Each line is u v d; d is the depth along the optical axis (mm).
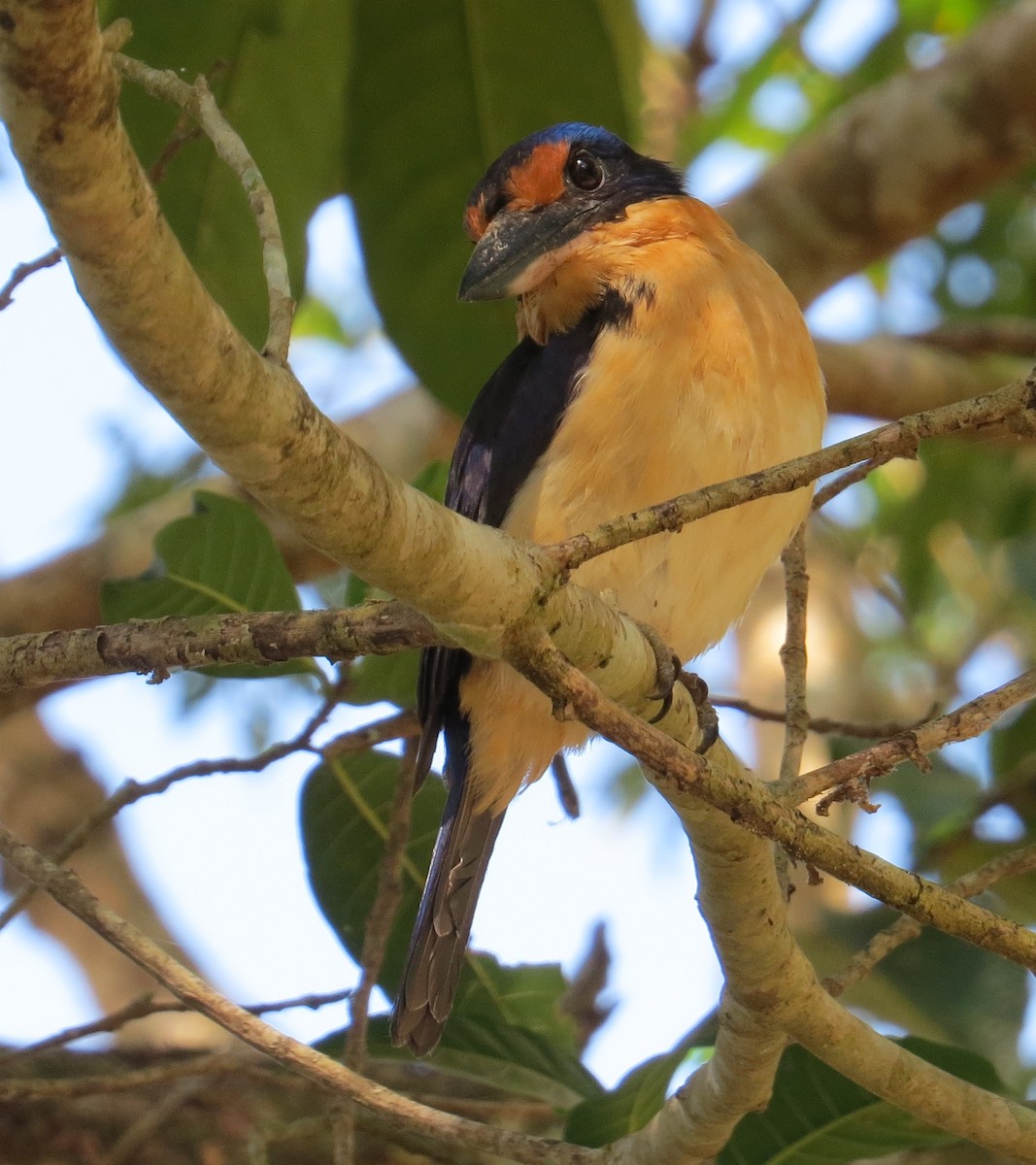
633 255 6418
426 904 6496
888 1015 7984
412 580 3475
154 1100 7699
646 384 5863
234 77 7543
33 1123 7402
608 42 7484
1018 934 3998
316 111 7723
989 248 12852
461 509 6598
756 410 5914
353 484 3240
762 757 11141
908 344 11781
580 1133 5969
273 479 3146
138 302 2771
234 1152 7555
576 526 5938
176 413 2996
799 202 10680
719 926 4508
